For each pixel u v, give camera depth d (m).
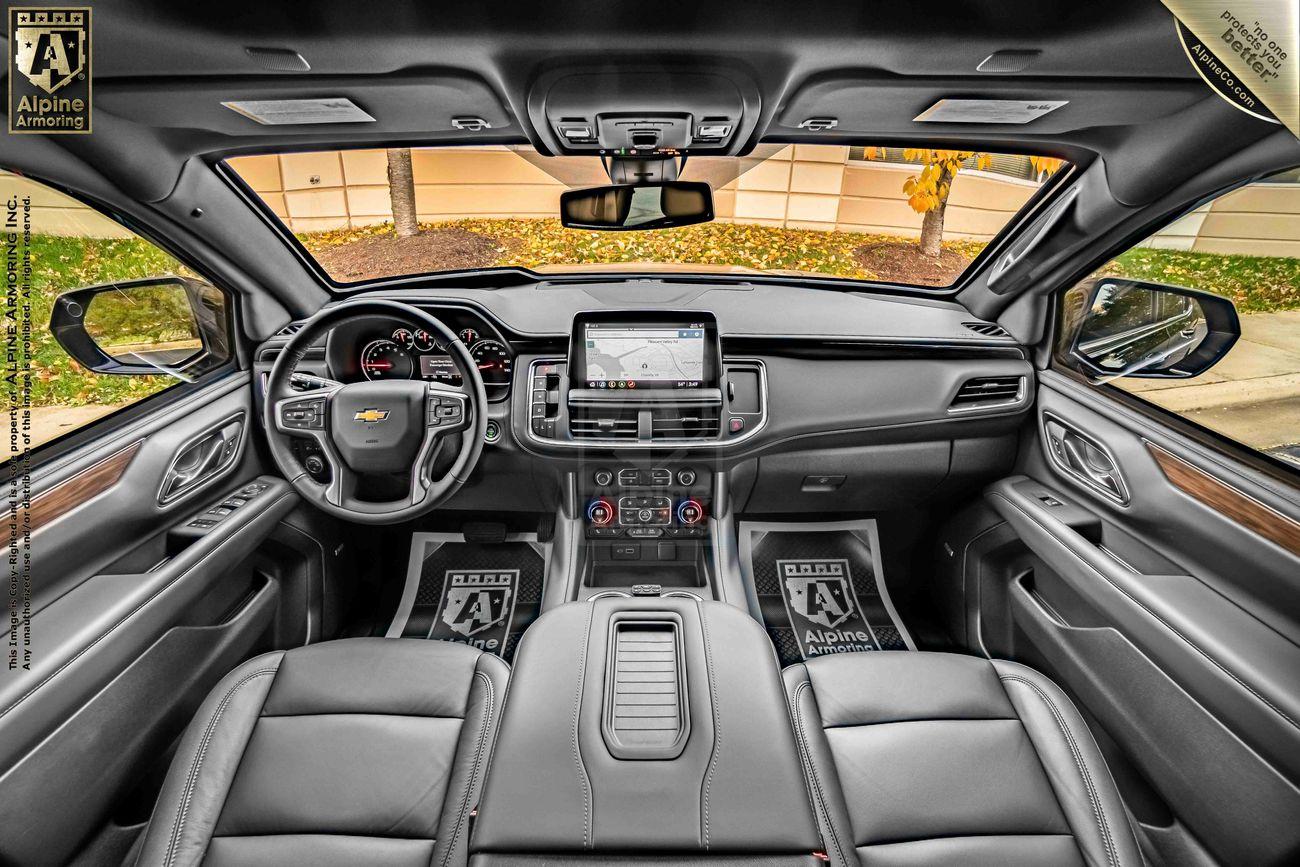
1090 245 2.05
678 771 1.22
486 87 1.48
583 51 1.30
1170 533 1.72
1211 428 1.75
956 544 2.53
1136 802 1.61
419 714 1.45
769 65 1.35
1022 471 2.50
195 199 1.87
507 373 2.42
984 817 1.22
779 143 1.90
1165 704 1.50
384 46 1.28
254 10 1.15
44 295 1.62
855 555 2.86
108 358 1.83
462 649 1.63
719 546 2.45
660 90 1.44
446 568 2.75
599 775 1.21
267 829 1.20
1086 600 1.83
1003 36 1.24
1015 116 1.63
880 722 1.44
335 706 1.45
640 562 2.54
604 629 1.59
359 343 2.31
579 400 2.31
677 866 1.06
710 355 2.31
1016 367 2.38
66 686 1.28
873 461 2.54
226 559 1.82
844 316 2.59
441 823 1.22
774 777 1.21
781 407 2.42
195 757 1.32
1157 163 1.66
